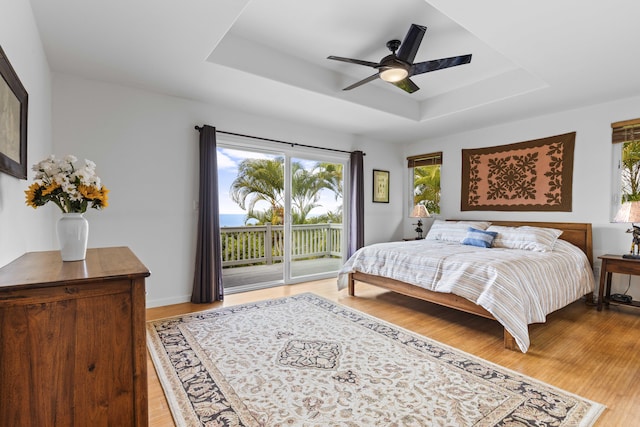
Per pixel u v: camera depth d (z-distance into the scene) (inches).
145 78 121.6
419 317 126.3
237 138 159.3
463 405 68.8
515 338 92.4
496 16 82.0
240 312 129.1
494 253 129.6
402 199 239.6
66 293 42.3
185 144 144.9
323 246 201.0
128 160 131.0
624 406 68.5
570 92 134.0
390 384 77.0
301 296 153.5
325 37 114.0
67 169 57.1
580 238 151.9
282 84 126.6
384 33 110.6
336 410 67.0
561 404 69.1
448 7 78.7
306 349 95.4
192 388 74.7
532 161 171.2
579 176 155.5
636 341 103.4
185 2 77.2
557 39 92.8
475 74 143.3
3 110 53.0
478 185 195.0
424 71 106.7
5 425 39.7
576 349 97.3
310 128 187.8
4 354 39.3
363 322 118.3
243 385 76.1
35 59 86.0
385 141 228.8
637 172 140.0
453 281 110.6
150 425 62.8
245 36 114.2
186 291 146.2
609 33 89.3
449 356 92.0
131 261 56.5
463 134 203.2
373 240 222.4
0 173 54.2
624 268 128.4
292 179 184.4
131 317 46.4
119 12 81.0
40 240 92.4
